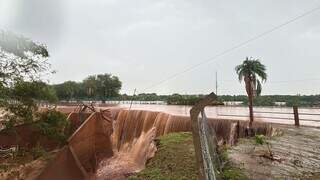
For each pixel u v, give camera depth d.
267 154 11.95
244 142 14.88
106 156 31.56
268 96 45.03
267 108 43.28
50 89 22.69
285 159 11.34
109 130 32.84
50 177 23.11
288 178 9.26
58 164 24.08
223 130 21.56
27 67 20.03
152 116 30.20
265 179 9.15
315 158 11.47
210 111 39.22
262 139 14.41
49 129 22.50
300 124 22.77
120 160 29.80
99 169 28.75
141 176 11.12
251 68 23.45
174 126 25.44
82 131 29.17
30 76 20.41
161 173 11.19
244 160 11.20
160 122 27.98
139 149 28.50
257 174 9.62
